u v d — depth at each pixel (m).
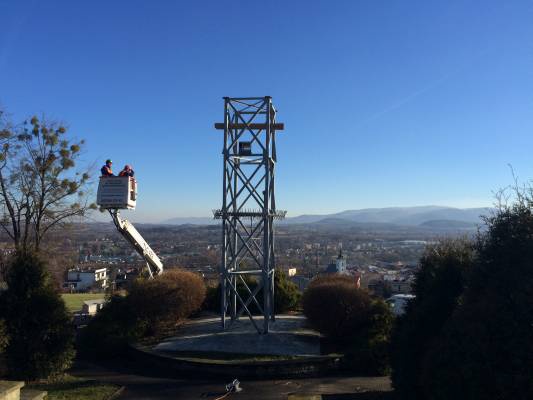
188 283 21.34
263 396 13.02
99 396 12.68
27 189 22.11
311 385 14.21
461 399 7.17
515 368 6.46
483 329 6.92
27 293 14.02
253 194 20.44
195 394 13.29
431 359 8.06
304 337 18.89
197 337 19.00
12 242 22.83
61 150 22.36
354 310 17.89
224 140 20.44
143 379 15.01
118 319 19.59
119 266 80.00
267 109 20.09
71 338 14.64
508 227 7.58
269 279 20.94
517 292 6.84
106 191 21.36
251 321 20.78
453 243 11.64
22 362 13.68
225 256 20.33
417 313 10.55
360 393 12.77
